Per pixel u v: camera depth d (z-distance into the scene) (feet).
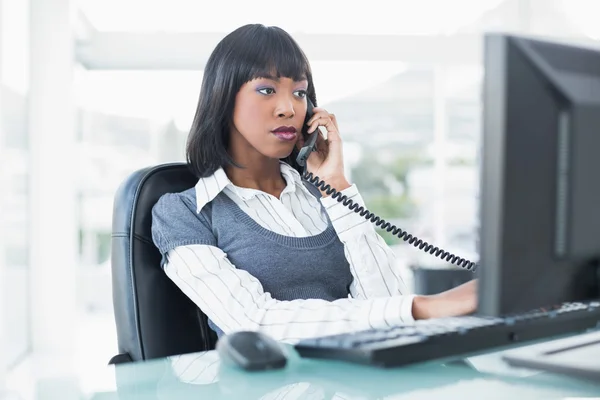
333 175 5.35
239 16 16.92
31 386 2.70
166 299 4.78
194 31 16.92
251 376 2.73
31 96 15.37
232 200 5.24
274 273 5.02
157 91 17.40
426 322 3.20
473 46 17.12
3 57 13.04
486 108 2.55
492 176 2.55
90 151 17.62
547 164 2.61
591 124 2.64
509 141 2.52
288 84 5.06
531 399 2.37
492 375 2.71
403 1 17.13
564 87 2.60
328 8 16.99
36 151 15.39
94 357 13.99
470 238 19.12
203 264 4.65
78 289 16.58
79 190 17.39
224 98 5.07
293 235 5.24
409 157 19.10
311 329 3.97
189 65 17.04
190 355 3.24
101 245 18.11
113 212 4.94
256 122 5.01
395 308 3.71
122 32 16.84
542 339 3.24
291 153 5.61
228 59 5.04
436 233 19.21
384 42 17.02
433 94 18.83
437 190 19.16
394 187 19.20
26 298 15.23
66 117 15.44
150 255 4.82
